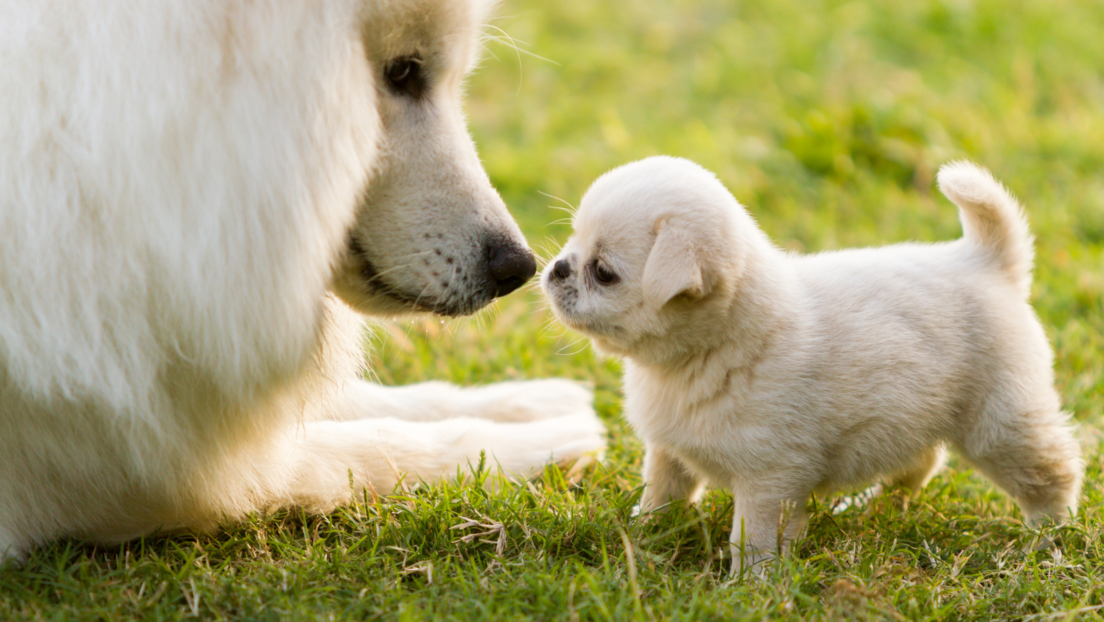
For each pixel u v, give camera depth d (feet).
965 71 32.78
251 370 9.87
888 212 23.75
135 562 10.36
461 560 10.84
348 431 13.10
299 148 9.19
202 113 8.84
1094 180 24.82
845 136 27.09
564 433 14.51
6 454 9.84
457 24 10.88
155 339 9.46
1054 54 33.94
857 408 11.08
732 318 10.82
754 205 24.52
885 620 9.56
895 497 13.00
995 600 10.26
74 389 9.38
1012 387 11.69
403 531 11.28
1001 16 36.45
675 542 11.55
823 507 12.36
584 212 11.48
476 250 11.28
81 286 9.03
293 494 12.09
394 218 10.94
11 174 8.80
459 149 11.37
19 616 9.14
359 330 12.60
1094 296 18.67
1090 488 13.16
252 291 9.34
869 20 36.65
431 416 15.33
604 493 12.80
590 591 9.52
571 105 31.71
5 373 9.36
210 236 9.03
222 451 10.75
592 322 11.32
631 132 29.63
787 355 10.87
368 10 9.84
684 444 11.39
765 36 36.50
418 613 9.34
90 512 10.62
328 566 10.36
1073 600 10.26
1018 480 11.99
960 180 12.21
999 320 11.77
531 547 11.03
